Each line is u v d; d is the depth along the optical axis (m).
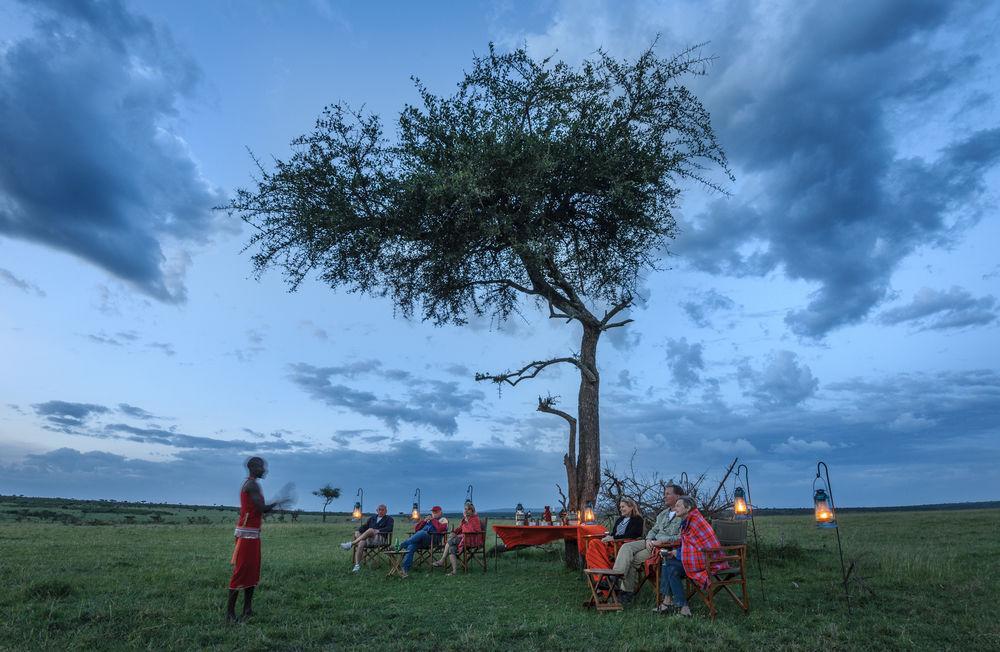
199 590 8.81
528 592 9.52
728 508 12.58
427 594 9.35
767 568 11.14
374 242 12.70
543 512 13.70
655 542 8.05
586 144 12.42
